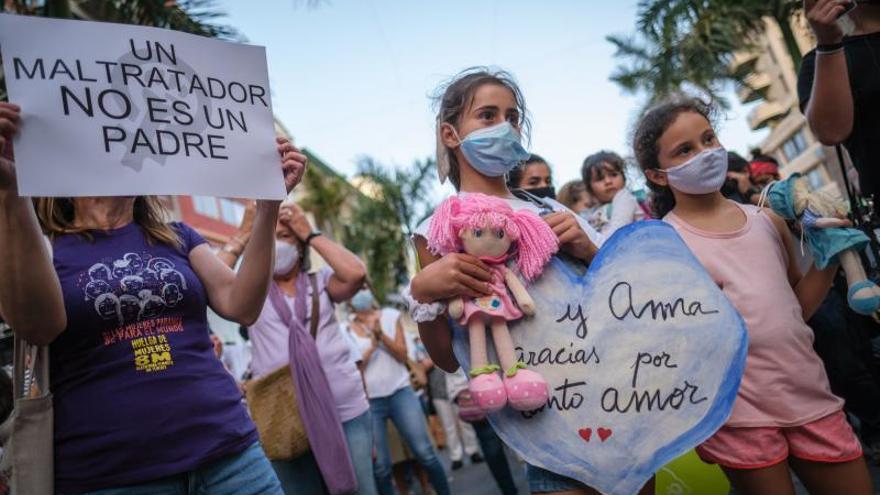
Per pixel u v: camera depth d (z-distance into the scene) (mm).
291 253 3891
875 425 3516
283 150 2166
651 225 1993
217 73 2066
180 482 1896
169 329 2000
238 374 6324
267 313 3797
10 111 1669
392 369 5277
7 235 1702
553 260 1994
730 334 1896
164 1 6070
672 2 10297
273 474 2086
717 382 1875
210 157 1979
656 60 11461
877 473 3562
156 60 1957
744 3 10812
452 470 7922
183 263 2164
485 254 1913
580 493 1929
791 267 2430
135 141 1862
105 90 1851
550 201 2275
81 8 5906
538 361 1930
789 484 2188
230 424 1994
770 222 2408
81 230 2053
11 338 4125
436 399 8047
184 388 1940
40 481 1781
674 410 1871
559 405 1906
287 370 3609
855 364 3441
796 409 2191
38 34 1786
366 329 5395
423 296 1951
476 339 1918
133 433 1843
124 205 2162
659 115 2488
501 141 2037
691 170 2383
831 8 2217
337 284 3893
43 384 1824
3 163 1693
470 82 2148
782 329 2219
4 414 2729
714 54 11078
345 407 3836
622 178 4570
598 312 1939
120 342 1916
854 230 2168
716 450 2273
